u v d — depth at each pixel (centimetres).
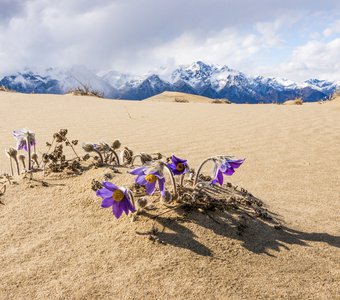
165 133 741
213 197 304
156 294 199
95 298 196
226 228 258
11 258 228
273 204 354
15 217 276
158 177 254
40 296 197
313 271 229
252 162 545
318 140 701
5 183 332
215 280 211
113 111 1061
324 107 1135
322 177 472
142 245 235
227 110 1110
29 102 1174
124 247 235
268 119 930
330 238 273
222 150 614
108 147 362
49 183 324
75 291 200
